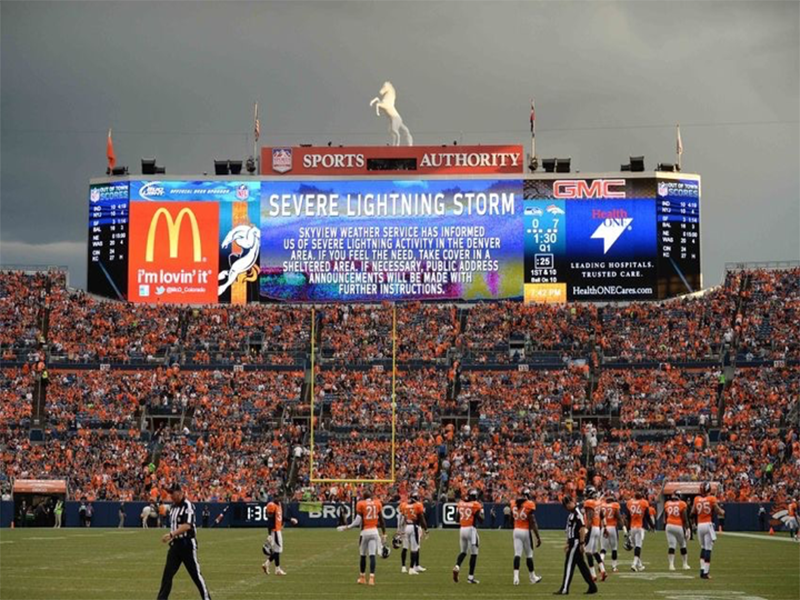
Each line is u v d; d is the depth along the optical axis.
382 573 29.08
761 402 65.94
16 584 24.69
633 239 73.19
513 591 23.88
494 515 58.78
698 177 74.19
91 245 74.19
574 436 65.31
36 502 59.00
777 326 71.38
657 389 68.62
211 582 25.84
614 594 23.16
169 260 73.75
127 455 63.66
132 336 72.88
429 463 63.25
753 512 55.97
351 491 60.78
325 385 70.06
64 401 68.38
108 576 26.97
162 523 57.94
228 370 71.50
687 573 29.19
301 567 30.97
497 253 73.94
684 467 61.34
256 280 73.88
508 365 71.25
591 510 27.20
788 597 22.44
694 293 73.69
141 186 73.94
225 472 62.62
